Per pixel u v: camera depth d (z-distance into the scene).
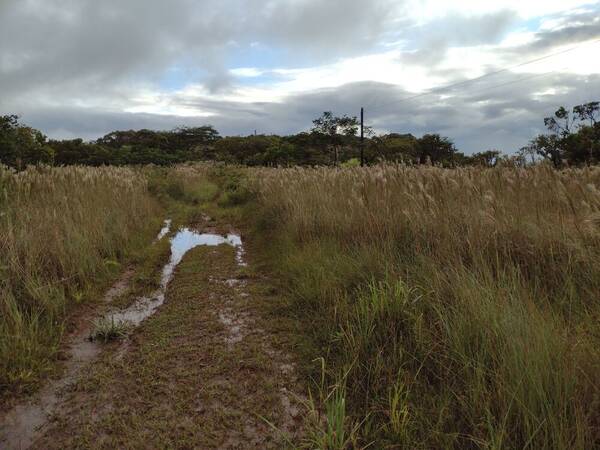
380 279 4.54
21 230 5.45
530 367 2.36
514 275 3.52
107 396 3.13
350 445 2.47
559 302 3.41
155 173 23.95
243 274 6.34
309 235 7.04
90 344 4.05
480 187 5.61
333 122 42.72
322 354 3.61
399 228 5.83
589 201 4.20
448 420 2.49
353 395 2.98
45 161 16.62
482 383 2.59
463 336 3.02
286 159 39.91
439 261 4.43
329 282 4.84
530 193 5.17
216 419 2.84
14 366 3.41
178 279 6.23
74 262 5.60
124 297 5.41
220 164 33.22
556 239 4.17
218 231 10.62
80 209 7.32
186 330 4.33
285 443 2.57
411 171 6.90
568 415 2.21
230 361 3.64
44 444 2.61
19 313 3.93
